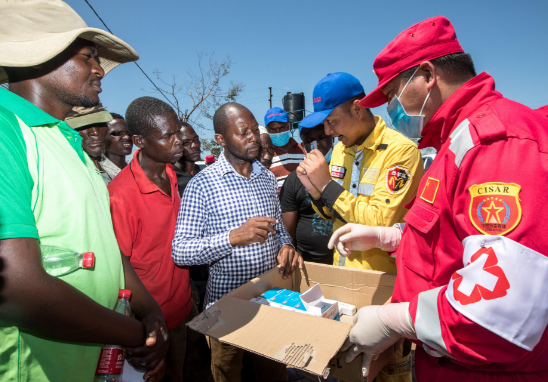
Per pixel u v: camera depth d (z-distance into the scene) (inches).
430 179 39.4
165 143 73.5
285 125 150.3
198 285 116.6
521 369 33.7
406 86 43.5
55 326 29.1
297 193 106.3
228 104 76.2
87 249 35.5
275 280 68.0
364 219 63.7
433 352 38.4
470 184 32.1
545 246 28.1
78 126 85.2
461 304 30.6
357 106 68.9
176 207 77.9
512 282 28.2
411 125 46.3
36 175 31.4
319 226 104.0
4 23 32.9
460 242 36.5
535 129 31.4
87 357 37.7
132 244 67.1
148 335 39.7
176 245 67.1
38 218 31.5
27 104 34.6
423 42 41.5
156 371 43.8
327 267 68.9
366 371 45.3
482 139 32.1
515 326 28.5
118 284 42.1
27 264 26.9
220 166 76.1
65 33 34.2
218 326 44.5
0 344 30.2
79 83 38.3
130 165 72.8
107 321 33.8
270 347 39.2
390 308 40.9
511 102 35.5
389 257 71.5
